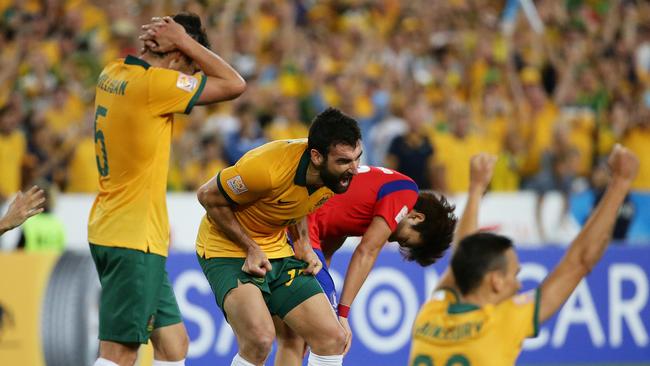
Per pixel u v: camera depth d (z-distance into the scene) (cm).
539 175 3978
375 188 1806
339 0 4716
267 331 1648
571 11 5191
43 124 3575
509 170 4059
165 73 1543
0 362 2577
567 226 3834
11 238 3180
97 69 3947
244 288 1680
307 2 4662
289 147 1616
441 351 1362
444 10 4862
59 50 3966
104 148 1578
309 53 4312
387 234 1781
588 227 1388
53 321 2586
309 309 1711
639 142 4338
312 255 1745
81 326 2591
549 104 4544
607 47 4972
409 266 2969
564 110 4556
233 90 1573
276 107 3819
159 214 1581
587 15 5181
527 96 4397
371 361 2881
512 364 1338
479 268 1373
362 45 4391
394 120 4041
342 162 1570
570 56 4825
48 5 4112
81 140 3575
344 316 1770
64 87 3759
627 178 1405
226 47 4150
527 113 4353
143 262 1556
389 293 2930
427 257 1902
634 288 3225
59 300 2594
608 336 3173
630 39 5131
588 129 4431
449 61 4506
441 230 1862
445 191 3766
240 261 1712
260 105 3825
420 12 4838
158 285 1584
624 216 3862
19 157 3491
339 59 4359
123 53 4038
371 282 2908
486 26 4725
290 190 1620
